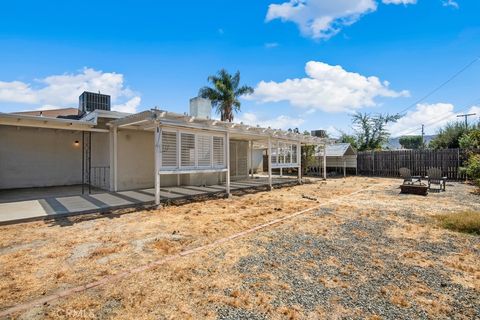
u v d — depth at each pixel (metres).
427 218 6.27
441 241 4.64
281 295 2.88
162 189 10.73
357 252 4.16
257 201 8.87
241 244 4.57
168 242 4.66
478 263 3.70
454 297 2.82
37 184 11.43
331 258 3.92
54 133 11.88
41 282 3.19
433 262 3.74
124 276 3.34
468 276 3.31
